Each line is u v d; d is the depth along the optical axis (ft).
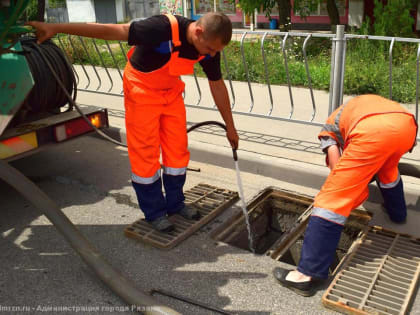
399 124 8.58
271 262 10.12
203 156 16.19
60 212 9.87
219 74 10.32
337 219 8.69
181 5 70.03
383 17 35.42
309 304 8.72
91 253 9.46
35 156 16.89
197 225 11.57
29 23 8.47
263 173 15.05
